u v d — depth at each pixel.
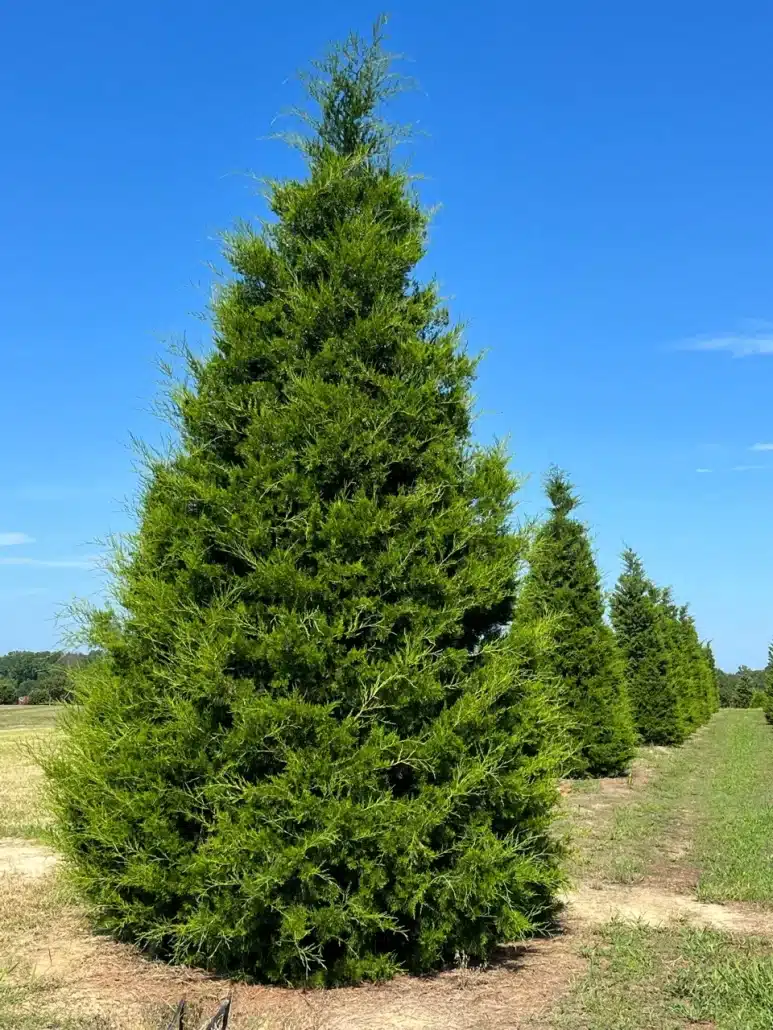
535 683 6.86
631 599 32.03
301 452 6.36
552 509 21.55
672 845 11.48
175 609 6.27
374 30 7.41
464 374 7.05
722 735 38.44
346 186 7.07
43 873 9.20
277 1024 5.18
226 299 6.99
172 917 6.23
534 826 6.67
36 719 39.03
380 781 5.97
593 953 6.61
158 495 6.73
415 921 6.08
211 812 6.04
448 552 6.55
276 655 5.91
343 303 6.71
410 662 6.00
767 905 8.29
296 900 5.69
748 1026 5.05
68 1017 5.23
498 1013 5.42
